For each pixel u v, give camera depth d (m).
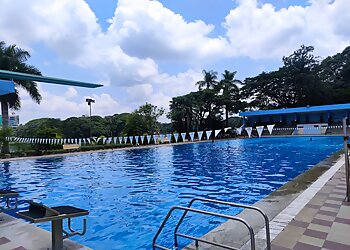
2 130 18.14
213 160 13.60
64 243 3.33
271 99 40.41
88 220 4.95
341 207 4.27
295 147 18.58
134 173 10.38
